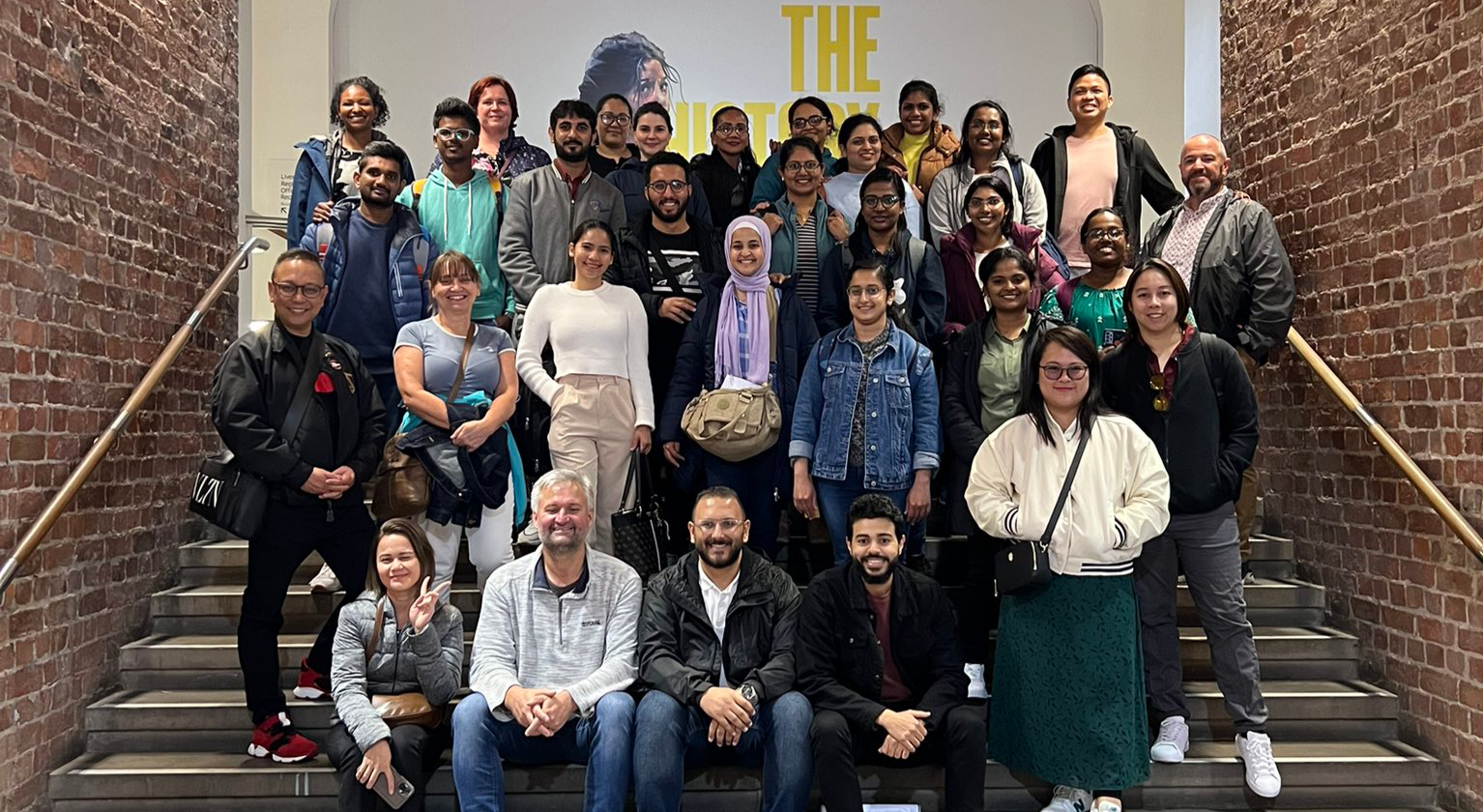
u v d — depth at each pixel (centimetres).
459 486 382
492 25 712
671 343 455
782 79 721
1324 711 406
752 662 366
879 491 401
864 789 374
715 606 372
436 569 394
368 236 438
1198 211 457
